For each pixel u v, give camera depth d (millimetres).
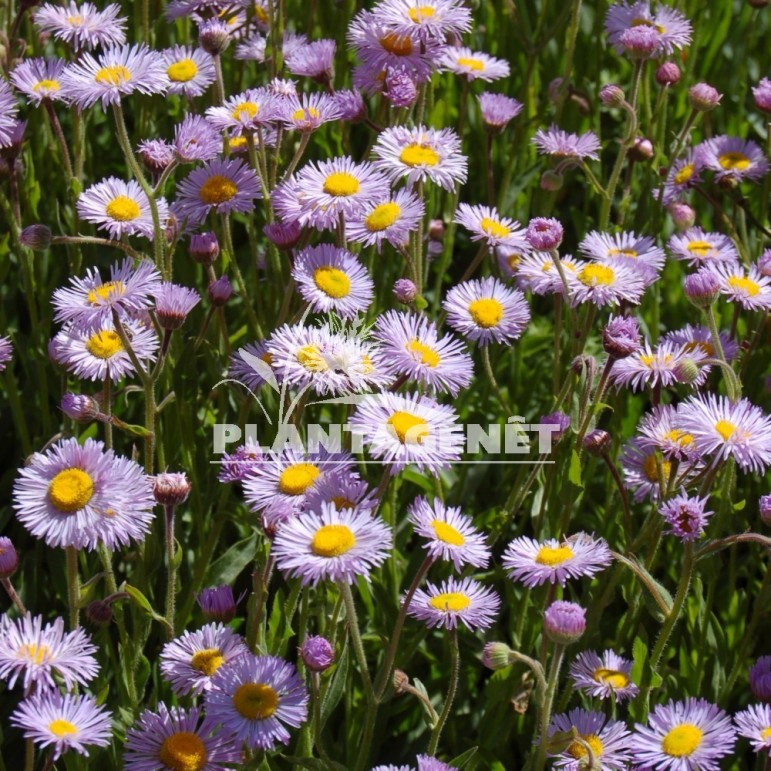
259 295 1294
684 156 1409
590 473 1259
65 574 1219
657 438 1192
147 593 1195
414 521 1145
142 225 1238
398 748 1223
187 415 1229
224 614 1153
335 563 1089
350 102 1277
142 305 1167
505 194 1356
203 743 1110
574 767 1134
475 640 1237
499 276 1313
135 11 1374
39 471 1113
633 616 1211
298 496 1128
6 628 1105
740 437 1156
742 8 1463
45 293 1298
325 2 1430
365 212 1221
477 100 1412
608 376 1187
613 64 1473
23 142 1288
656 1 1412
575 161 1304
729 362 1265
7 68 1320
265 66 1381
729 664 1232
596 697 1192
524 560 1161
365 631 1230
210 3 1354
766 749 1176
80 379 1273
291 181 1224
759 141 1470
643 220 1350
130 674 1149
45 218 1332
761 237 1381
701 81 1456
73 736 1081
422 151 1244
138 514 1114
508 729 1201
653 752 1136
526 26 1436
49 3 1366
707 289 1190
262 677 1109
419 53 1279
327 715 1150
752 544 1258
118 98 1201
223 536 1266
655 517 1200
